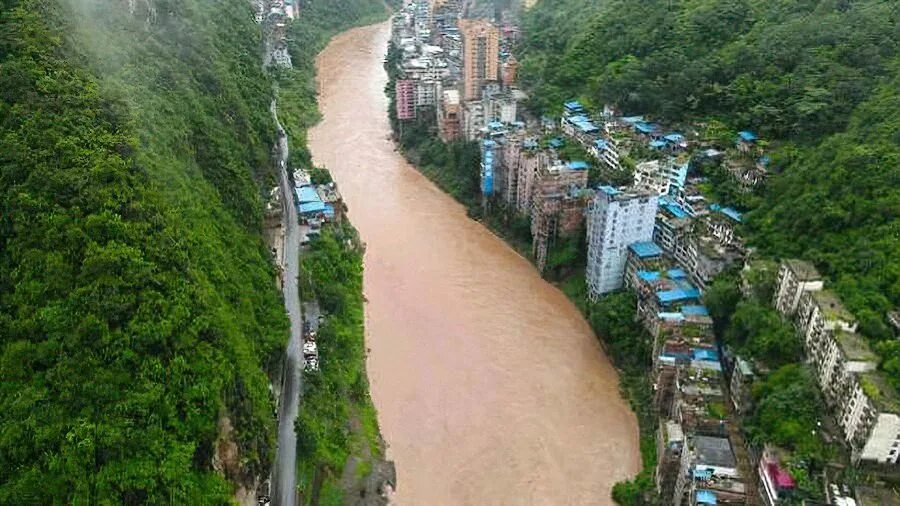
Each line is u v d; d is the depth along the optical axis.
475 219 182.25
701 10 193.50
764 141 149.25
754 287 114.44
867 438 83.38
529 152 164.38
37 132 83.25
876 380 86.06
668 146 160.75
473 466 106.31
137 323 75.44
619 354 126.88
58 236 76.75
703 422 96.62
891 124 121.69
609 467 106.12
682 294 122.81
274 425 98.81
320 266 137.38
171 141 113.69
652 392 115.19
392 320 140.12
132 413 71.31
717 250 125.12
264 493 90.62
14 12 96.81
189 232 95.19
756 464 92.81
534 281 154.50
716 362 107.94
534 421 114.88
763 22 179.38
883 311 95.75
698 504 84.19
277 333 110.69
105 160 85.94
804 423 91.44
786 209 124.00
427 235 173.88
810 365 99.94
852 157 116.94
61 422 68.31
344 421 109.75
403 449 109.19
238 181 133.25
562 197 151.50
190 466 73.56
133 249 79.75
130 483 68.38
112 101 97.94
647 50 197.75
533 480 104.00
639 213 134.38
